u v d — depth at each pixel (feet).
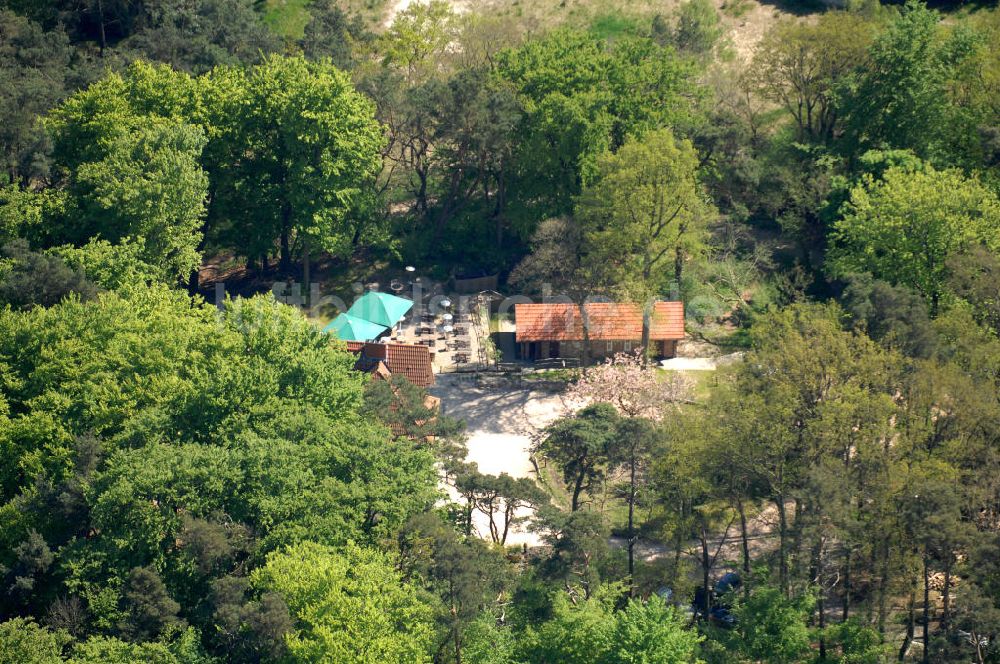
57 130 332.39
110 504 191.72
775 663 201.67
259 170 346.74
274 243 362.94
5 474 219.82
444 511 219.00
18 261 264.11
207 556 186.09
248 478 199.72
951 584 213.25
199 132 320.91
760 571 215.92
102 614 186.29
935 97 340.39
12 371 235.20
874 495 215.51
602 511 253.24
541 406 309.42
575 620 190.70
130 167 304.50
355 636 176.35
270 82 339.16
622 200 315.17
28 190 316.40
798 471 226.58
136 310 252.83
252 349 236.02
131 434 210.79
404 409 248.32
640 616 187.21
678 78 361.71
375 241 359.66
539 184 359.46
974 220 299.17
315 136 331.77
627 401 291.99
